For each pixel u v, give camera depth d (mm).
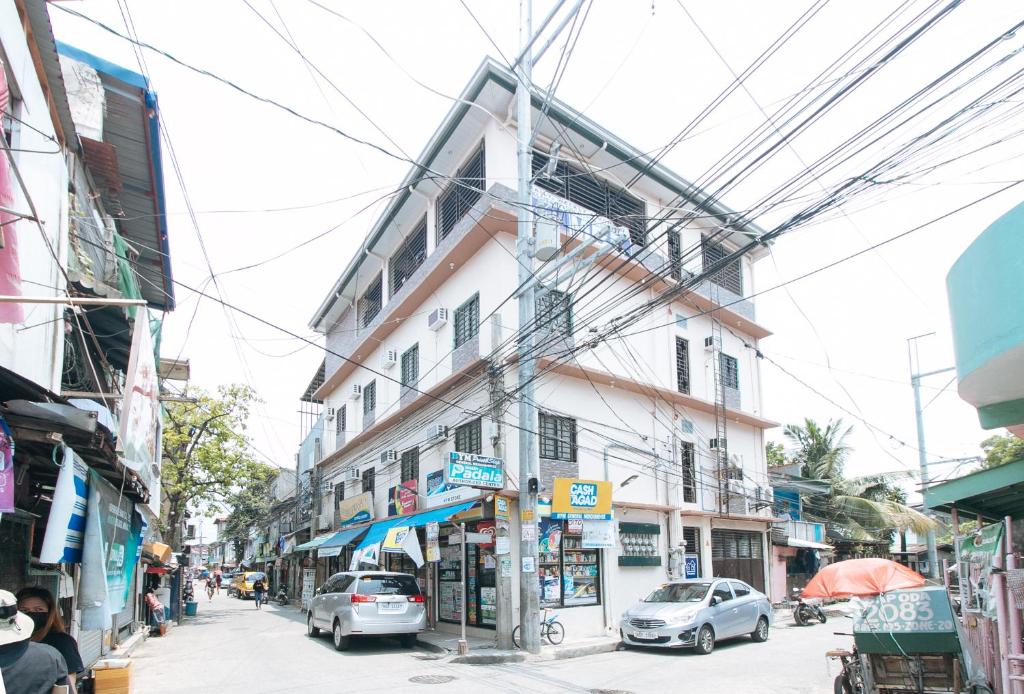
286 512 37781
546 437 16922
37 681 3590
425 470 20391
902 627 7887
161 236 13172
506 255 17547
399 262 24609
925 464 21859
